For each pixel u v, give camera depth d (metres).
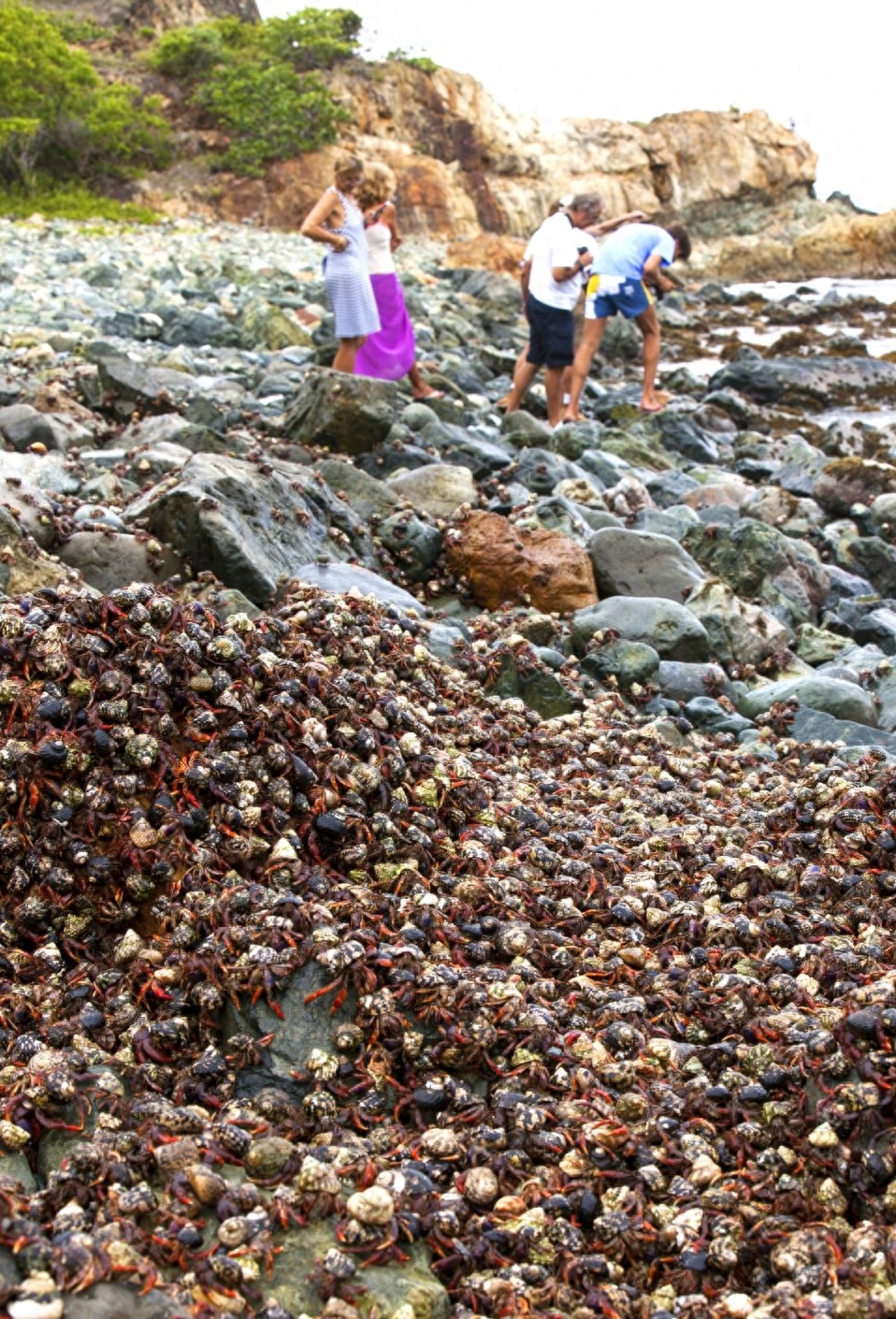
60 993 3.34
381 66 36.66
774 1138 2.95
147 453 7.45
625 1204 2.77
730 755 5.46
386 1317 2.46
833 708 6.06
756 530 7.71
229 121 32.00
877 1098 2.90
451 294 21.91
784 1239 2.69
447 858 3.88
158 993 3.24
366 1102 3.03
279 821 3.73
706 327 23.12
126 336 13.38
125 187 29.91
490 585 6.86
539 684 5.80
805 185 45.12
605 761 5.23
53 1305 2.29
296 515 6.53
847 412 14.80
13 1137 2.82
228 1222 2.55
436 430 9.10
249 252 23.48
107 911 3.55
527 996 3.32
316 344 14.13
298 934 3.27
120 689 3.83
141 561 5.86
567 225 10.66
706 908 3.89
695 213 43.25
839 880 4.02
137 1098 2.95
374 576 6.29
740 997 3.36
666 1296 2.61
